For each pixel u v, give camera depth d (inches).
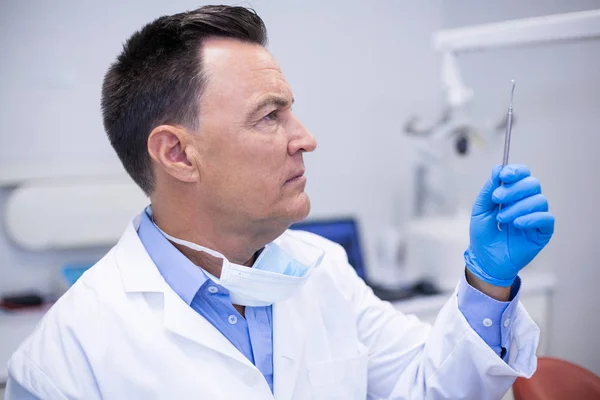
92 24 75.7
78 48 75.6
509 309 36.8
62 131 76.2
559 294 77.9
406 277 82.8
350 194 89.2
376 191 90.4
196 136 35.0
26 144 75.3
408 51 88.8
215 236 37.4
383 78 88.3
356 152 88.5
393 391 41.3
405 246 85.5
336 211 88.8
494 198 33.7
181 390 34.4
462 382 38.1
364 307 45.1
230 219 36.3
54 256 77.5
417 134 79.7
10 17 72.8
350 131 87.8
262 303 37.6
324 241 48.8
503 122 74.6
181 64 34.7
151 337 35.5
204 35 35.2
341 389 40.4
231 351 35.7
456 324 37.6
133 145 37.4
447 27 89.2
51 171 74.8
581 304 74.0
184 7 78.9
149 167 37.4
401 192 91.3
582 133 70.7
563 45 72.0
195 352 35.7
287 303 40.3
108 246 79.7
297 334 39.5
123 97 36.7
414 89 90.0
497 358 36.5
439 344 38.9
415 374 41.2
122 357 35.0
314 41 84.4
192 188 36.2
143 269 37.5
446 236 76.8
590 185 70.4
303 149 36.5
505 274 35.7
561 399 47.5
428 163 81.7
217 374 35.4
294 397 38.8
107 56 76.6
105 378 34.6
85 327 35.8
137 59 36.2
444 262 76.6
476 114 83.7
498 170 34.6
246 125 34.5
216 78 34.4
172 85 34.8
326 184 87.7
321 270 43.7
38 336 36.5
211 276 37.0
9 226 73.3
